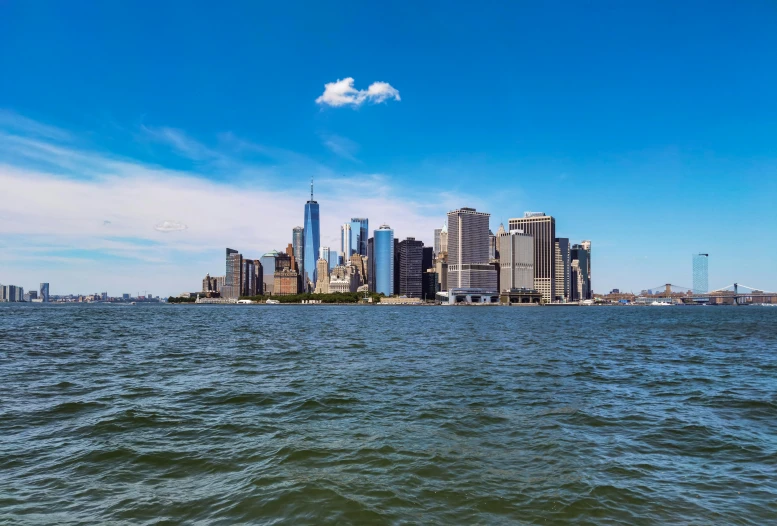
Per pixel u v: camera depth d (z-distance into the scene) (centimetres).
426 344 7725
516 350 6812
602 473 1948
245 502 1662
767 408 3122
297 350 6706
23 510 1605
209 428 2586
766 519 1560
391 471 1955
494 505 1652
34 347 6869
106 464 2038
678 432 2544
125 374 4434
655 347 7512
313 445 2288
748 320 19075
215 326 13075
